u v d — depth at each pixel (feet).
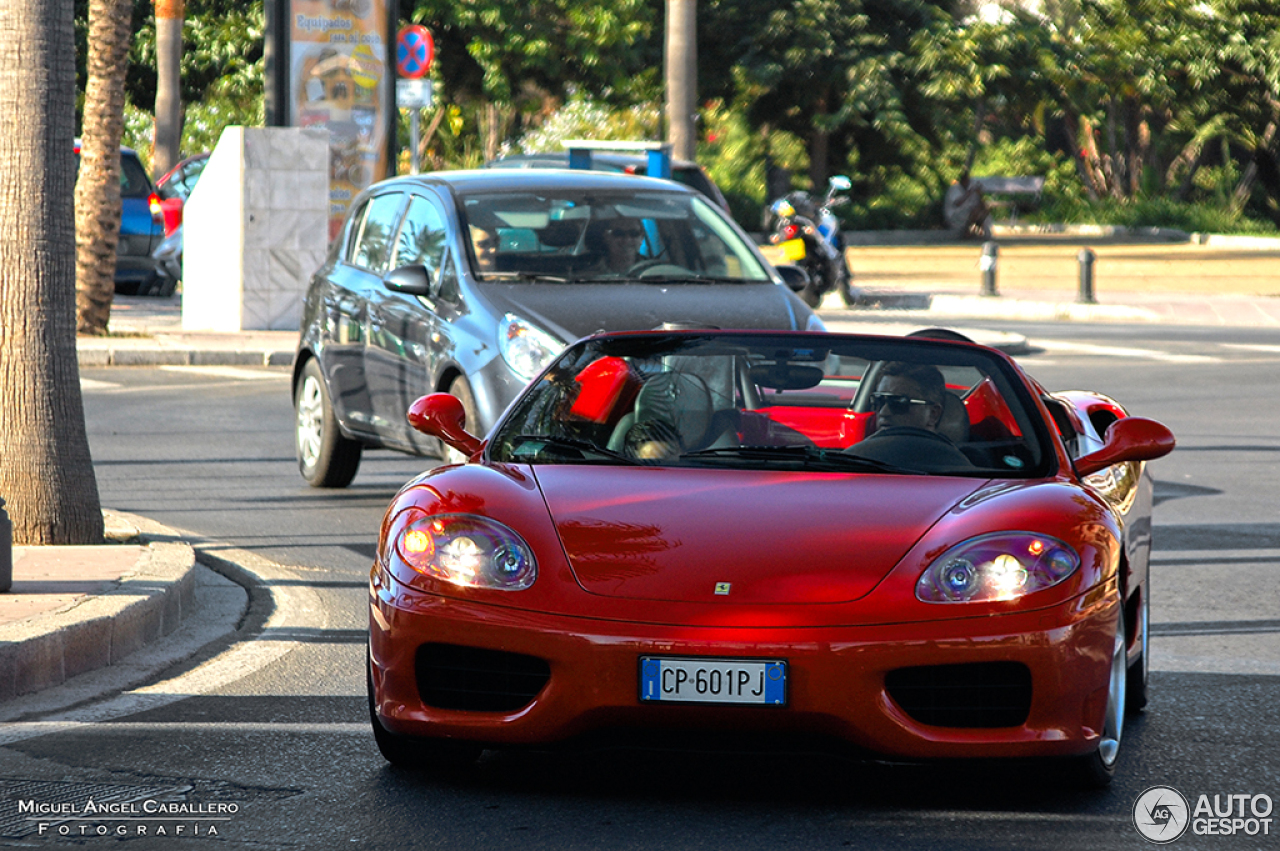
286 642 47.47
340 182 147.13
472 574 31.53
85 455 56.18
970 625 30.07
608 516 32.68
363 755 35.42
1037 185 339.36
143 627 46.75
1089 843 29.66
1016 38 299.17
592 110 272.72
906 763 30.27
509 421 38.96
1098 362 134.62
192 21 259.39
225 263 140.46
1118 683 33.73
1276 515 70.85
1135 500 40.27
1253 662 45.88
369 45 147.43
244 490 73.36
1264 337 157.58
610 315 61.52
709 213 71.61
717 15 294.05
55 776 33.78
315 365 73.67
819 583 30.55
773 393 38.73
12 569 50.65
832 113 305.73
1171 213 334.24
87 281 131.54
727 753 30.35
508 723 30.89
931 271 238.89
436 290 65.26
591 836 29.73
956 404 38.14
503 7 255.70
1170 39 307.37
